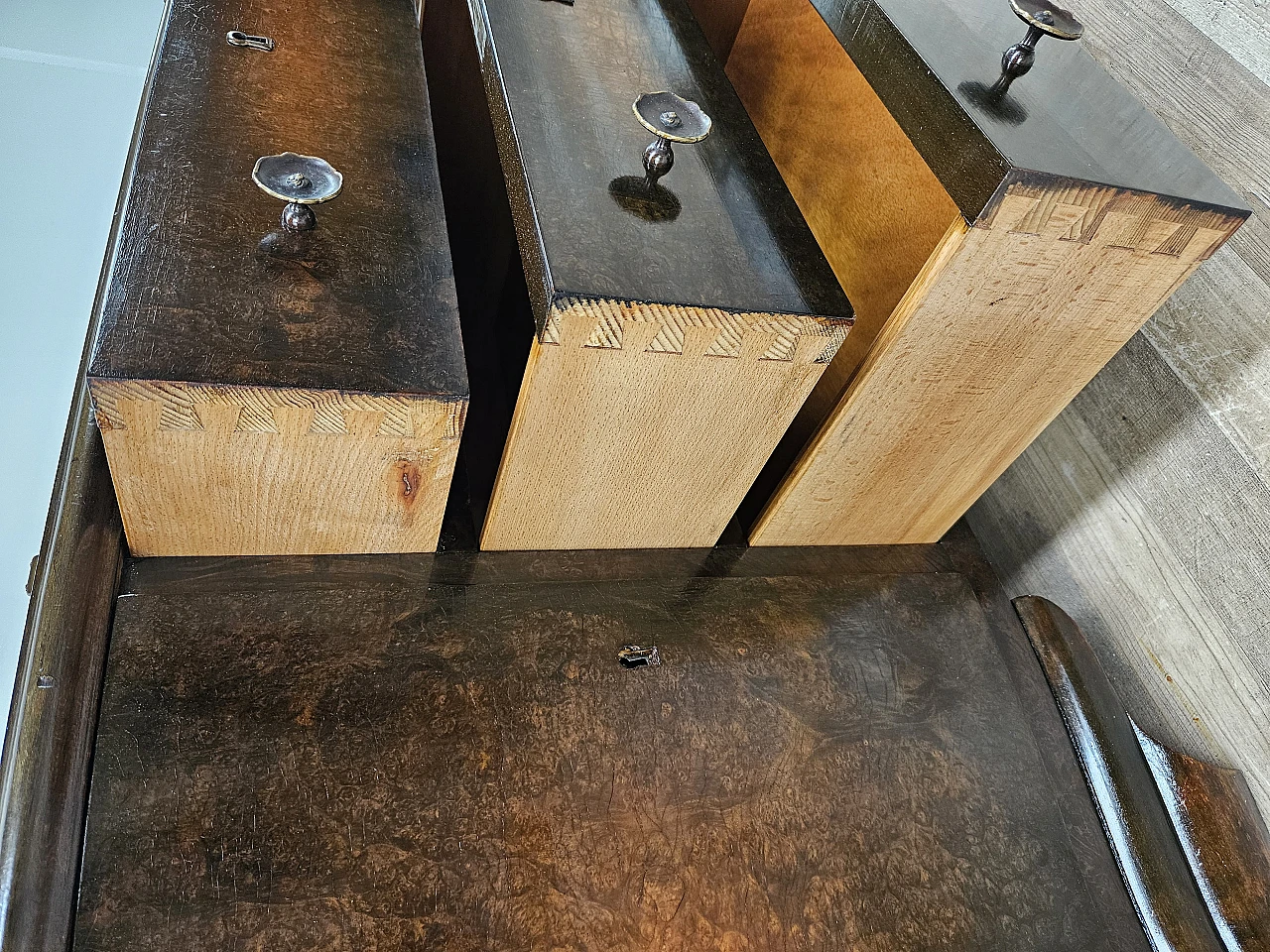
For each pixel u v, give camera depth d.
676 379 0.91
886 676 1.11
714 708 1.01
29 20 2.08
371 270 0.93
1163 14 1.21
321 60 1.22
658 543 1.16
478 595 1.03
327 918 0.76
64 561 0.87
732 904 0.87
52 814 0.74
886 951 0.89
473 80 1.58
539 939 0.80
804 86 1.42
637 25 1.19
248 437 0.82
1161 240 0.89
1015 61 0.91
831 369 1.31
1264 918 1.04
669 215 0.94
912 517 1.25
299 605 0.95
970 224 0.84
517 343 1.42
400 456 0.89
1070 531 1.38
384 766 0.86
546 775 0.90
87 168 1.80
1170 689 1.24
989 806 1.03
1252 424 1.11
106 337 0.77
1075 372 1.05
